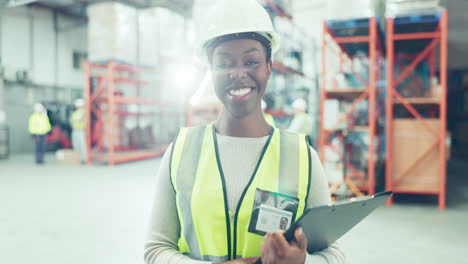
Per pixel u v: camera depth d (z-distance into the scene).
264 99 8.35
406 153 5.32
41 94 14.45
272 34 0.92
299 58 9.95
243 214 0.90
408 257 3.33
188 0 14.53
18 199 5.68
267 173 0.93
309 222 0.74
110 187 6.71
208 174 0.94
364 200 0.80
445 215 4.82
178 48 10.75
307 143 0.99
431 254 3.41
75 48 15.78
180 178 0.97
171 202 1.01
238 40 0.87
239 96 0.89
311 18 11.80
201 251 0.94
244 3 0.89
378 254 3.40
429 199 5.82
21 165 10.17
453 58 8.88
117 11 9.44
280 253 0.74
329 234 0.87
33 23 14.20
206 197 0.92
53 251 3.48
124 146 12.73
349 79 6.41
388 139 5.34
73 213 4.84
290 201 0.91
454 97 13.91
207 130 1.02
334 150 5.60
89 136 10.36
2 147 12.07
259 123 0.97
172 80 11.77
